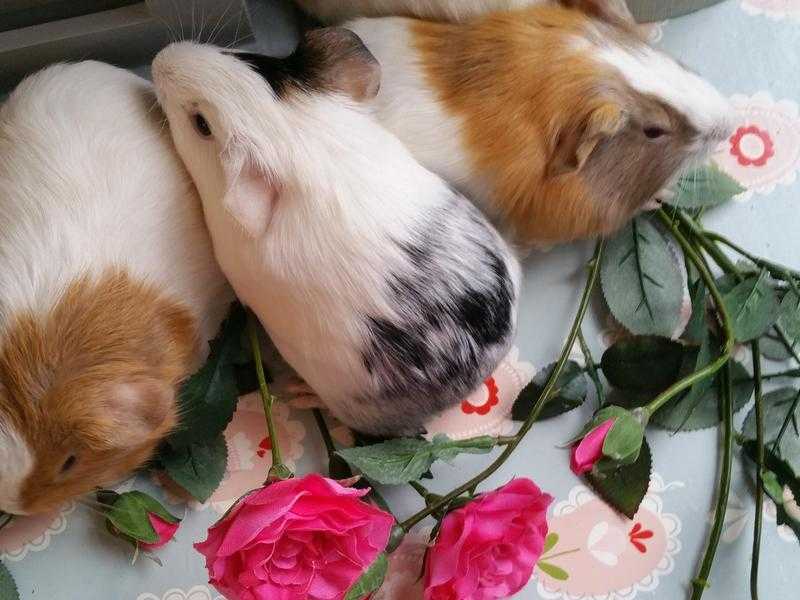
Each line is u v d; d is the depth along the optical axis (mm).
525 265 457
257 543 328
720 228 464
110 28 426
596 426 375
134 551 412
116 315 374
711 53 478
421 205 378
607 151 401
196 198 398
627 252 443
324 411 433
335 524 334
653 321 438
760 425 416
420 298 374
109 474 389
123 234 381
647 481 415
